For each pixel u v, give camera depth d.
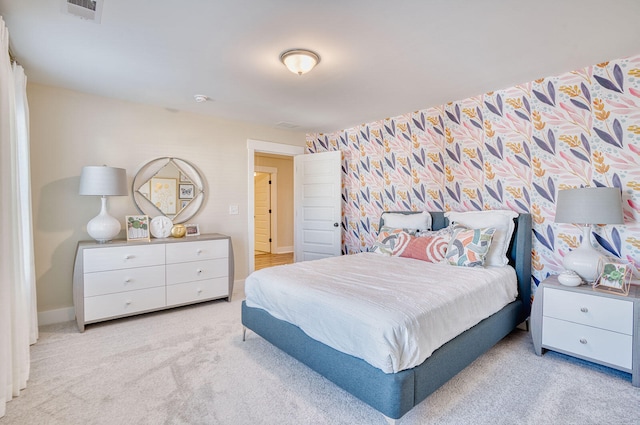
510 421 1.68
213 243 3.64
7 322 1.75
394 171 4.11
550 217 2.88
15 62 2.48
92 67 2.60
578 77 2.68
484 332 2.23
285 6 1.76
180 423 1.66
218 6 1.77
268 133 4.62
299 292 2.11
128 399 1.86
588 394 1.93
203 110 3.79
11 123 2.11
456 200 3.52
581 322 2.24
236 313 3.36
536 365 2.28
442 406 1.80
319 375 2.14
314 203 4.80
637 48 2.30
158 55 2.38
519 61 2.49
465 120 3.41
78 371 2.17
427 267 2.79
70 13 1.84
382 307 1.75
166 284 3.32
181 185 3.85
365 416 1.73
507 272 2.72
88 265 2.88
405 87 3.04
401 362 1.58
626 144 2.48
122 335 2.77
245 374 2.15
